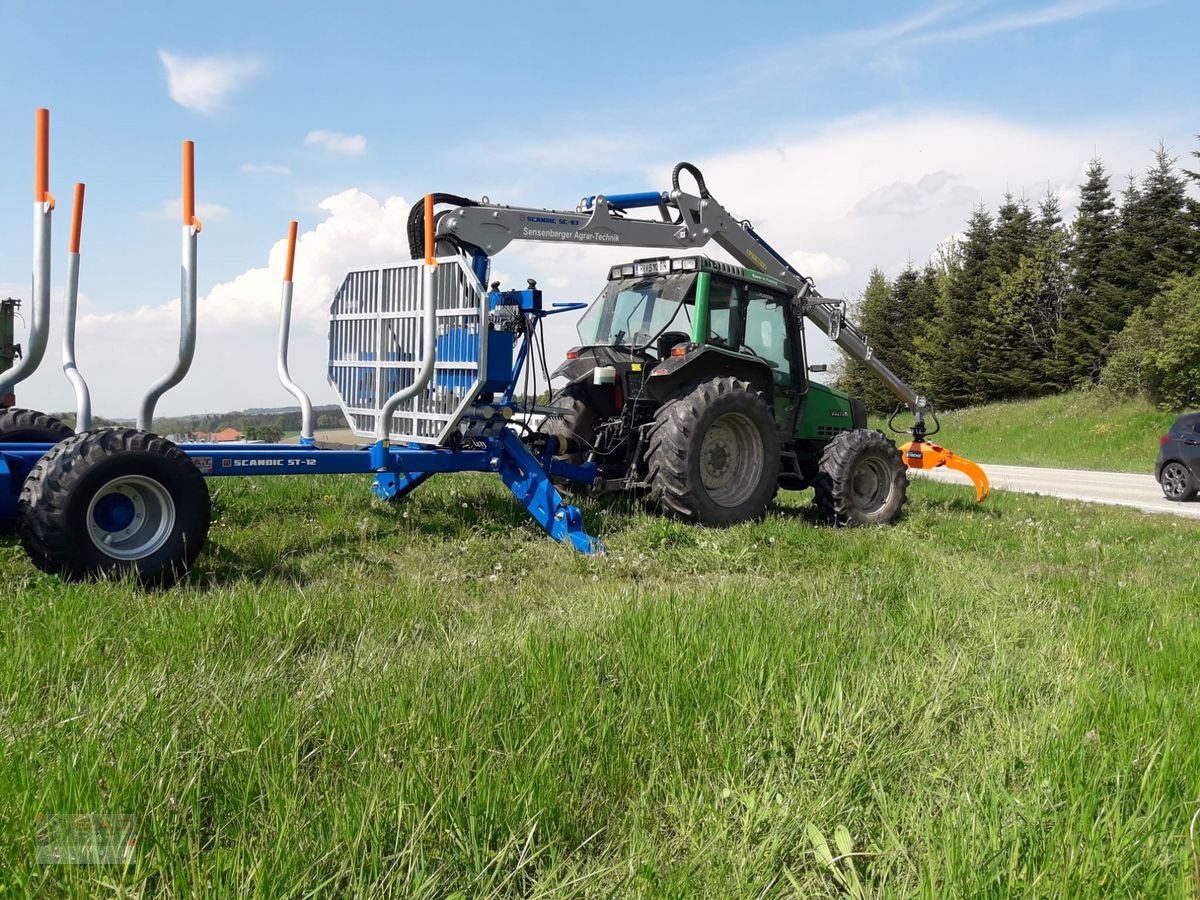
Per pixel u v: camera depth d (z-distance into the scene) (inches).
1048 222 1546.5
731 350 282.4
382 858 65.2
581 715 93.0
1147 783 81.4
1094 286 1374.3
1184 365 942.4
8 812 66.5
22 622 124.0
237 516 223.3
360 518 227.0
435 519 234.1
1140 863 68.9
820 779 82.7
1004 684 111.9
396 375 226.5
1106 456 874.1
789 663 114.0
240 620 127.4
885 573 199.2
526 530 233.5
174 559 161.2
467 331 209.8
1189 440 490.6
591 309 299.6
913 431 373.1
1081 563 243.1
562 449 261.0
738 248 311.9
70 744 78.9
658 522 241.6
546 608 159.2
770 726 93.8
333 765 82.3
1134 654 132.5
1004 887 64.6
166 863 62.6
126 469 156.6
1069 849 68.6
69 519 150.2
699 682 105.7
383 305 230.1
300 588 154.1
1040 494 483.8
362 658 114.1
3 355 402.0
